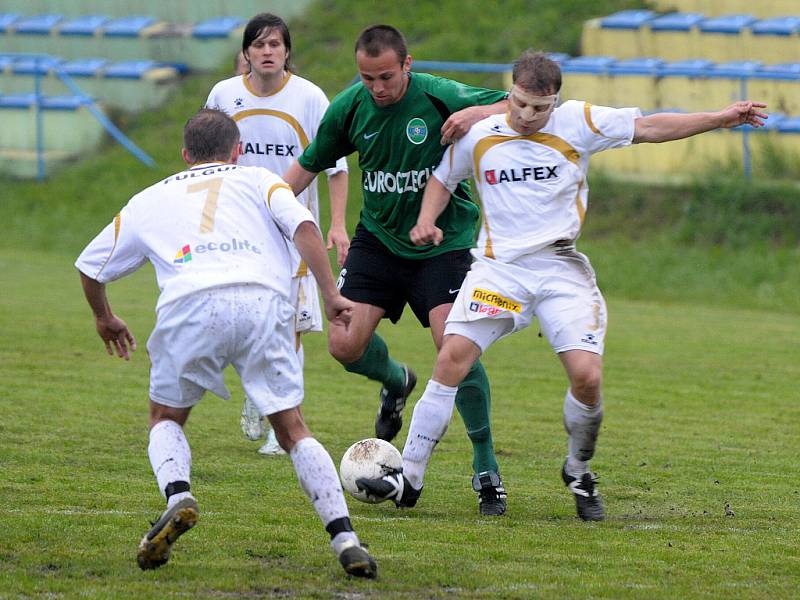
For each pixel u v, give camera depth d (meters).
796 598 14.32
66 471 21.22
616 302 57.41
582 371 17.80
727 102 69.06
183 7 95.75
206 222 14.71
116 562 14.99
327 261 14.57
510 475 22.75
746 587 14.80
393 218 21.28
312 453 14.44
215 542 16.30
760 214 64.75
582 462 18.83
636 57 78.12
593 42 79.62
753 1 79.12
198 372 14.54
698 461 24.45
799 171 66.50
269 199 14.88
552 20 84.31
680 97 70.00
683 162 69.06
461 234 21.44
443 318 20.94
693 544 17.17
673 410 30.86
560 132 18.03
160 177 79.44
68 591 13.62
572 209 18.23
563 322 17.98
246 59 23.91
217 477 21.44
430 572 14.97
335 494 14.37
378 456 18.56
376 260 21.69
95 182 80.25
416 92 20.47
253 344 14.34
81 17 98.25
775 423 29.25
